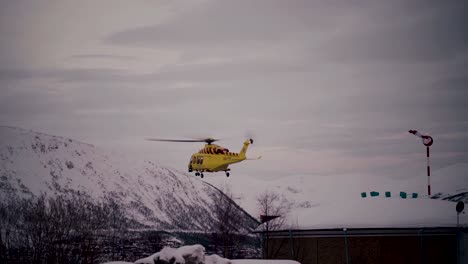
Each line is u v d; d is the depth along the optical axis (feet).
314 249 197.88
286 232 203.10
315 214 207.41
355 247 192.85
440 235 190.90
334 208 208.33
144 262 107.76
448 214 196.85
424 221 192.54
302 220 205.77
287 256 201.26
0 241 212.64
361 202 208.85
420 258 189.67
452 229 191.01
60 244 224.33
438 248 190.39
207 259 110.63
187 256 108.27
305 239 200.03
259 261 130.52
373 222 193.57
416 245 190.49
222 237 276.62
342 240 194.39
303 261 198.49
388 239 191.52
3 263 207.72
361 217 197.47
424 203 204.74
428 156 221.05
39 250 221.05
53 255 216.54
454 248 190.80
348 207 206.39
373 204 205.77
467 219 194.18
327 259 195.42
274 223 210.38
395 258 190.60
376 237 191.83
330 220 199.31
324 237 196.54
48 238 229.25
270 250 205.67
